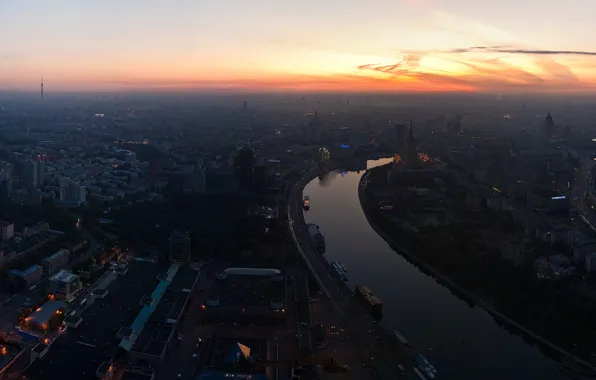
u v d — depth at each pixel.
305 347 191.62
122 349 184.00
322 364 182.12
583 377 186.88
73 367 171.62
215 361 181.12
